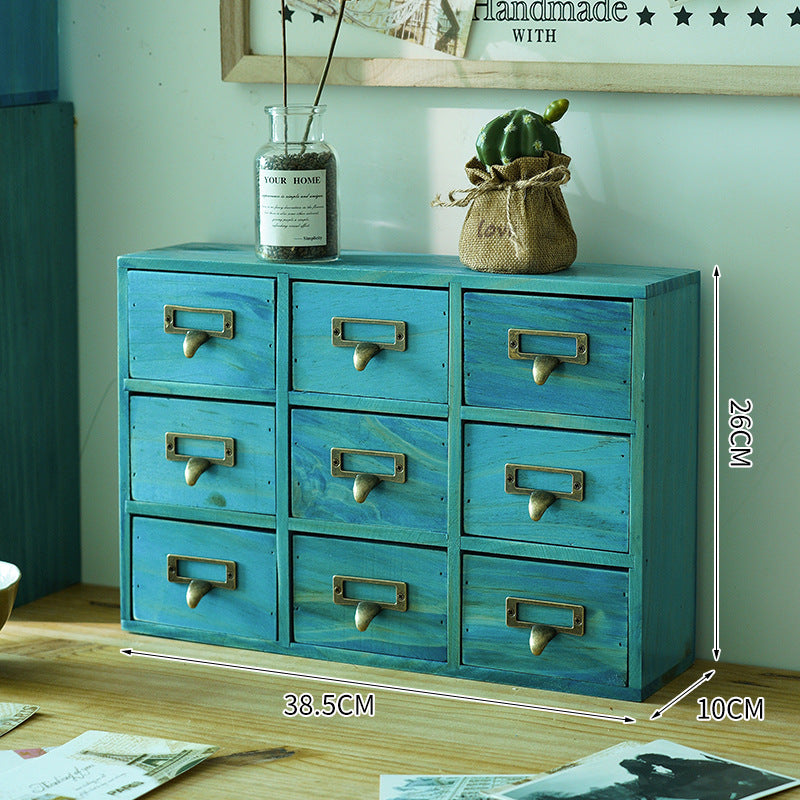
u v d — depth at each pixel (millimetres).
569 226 1501
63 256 1817
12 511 1758
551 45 1568
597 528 1433
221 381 1576
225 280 1554
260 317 1544
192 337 1560
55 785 1239
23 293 1746
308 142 1545
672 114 1539
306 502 1561
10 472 1749
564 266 1492
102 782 1244
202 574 1625
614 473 1416
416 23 1620
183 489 1616
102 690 1483
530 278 1422
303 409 1544
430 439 1492
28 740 1348
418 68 1616
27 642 1639
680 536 1529
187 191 1776
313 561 1568
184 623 1644
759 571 1577
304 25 1675
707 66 1499
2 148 1687
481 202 1478
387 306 1485
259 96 1717
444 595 1515
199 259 1569
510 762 1303
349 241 1714
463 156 1641
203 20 1725
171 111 1764
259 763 1299
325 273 1506
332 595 1565
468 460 1479
